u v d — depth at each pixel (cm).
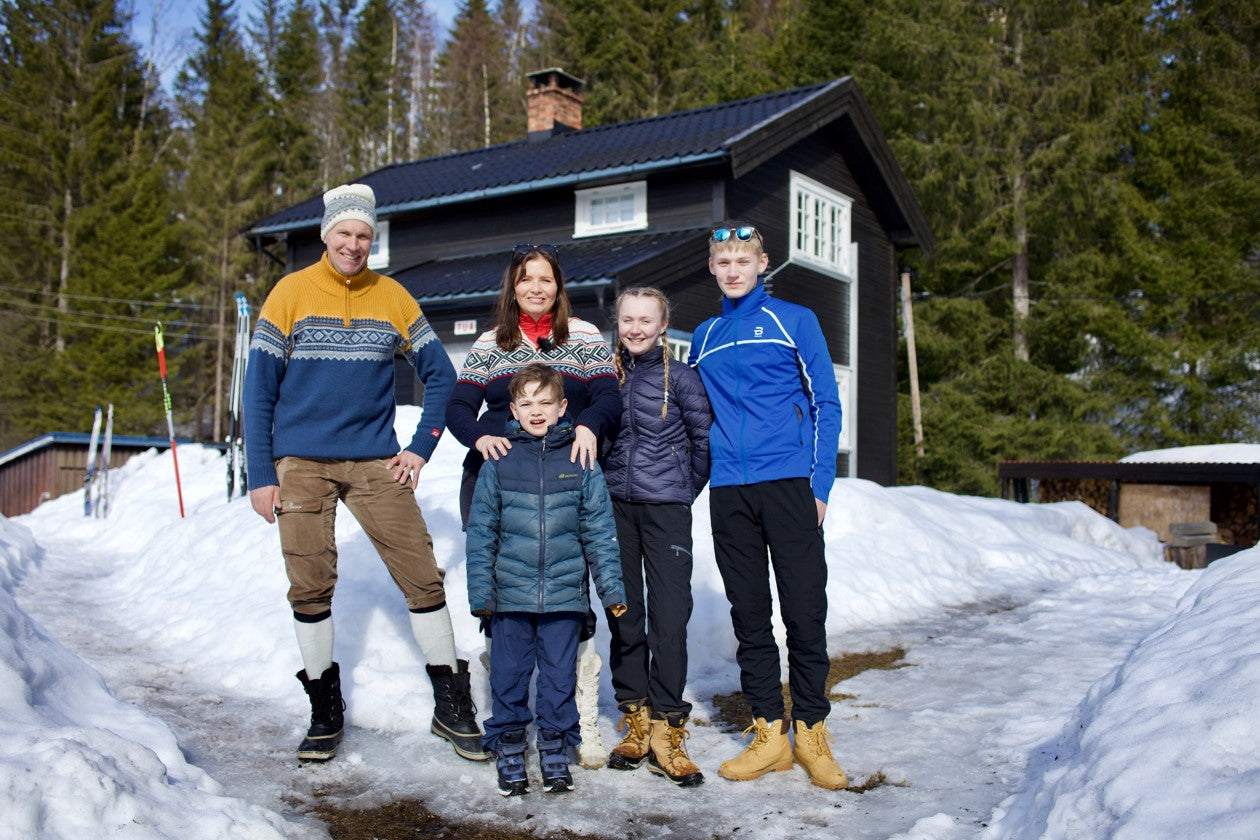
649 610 352
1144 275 2314
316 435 348
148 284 3059
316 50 4631
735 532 354
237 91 3709
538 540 329
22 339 3041
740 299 361
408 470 359
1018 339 2366
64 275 3053
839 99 1495
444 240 1580
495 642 335
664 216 1362
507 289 364
